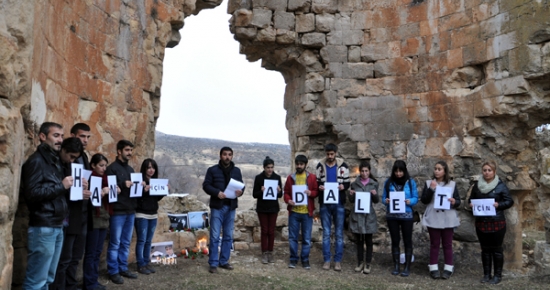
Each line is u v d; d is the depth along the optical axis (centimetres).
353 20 1066
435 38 979
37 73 488
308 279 755
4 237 362
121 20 760
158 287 658
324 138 1102
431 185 792
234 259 900
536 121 858
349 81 1053
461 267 859
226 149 777
